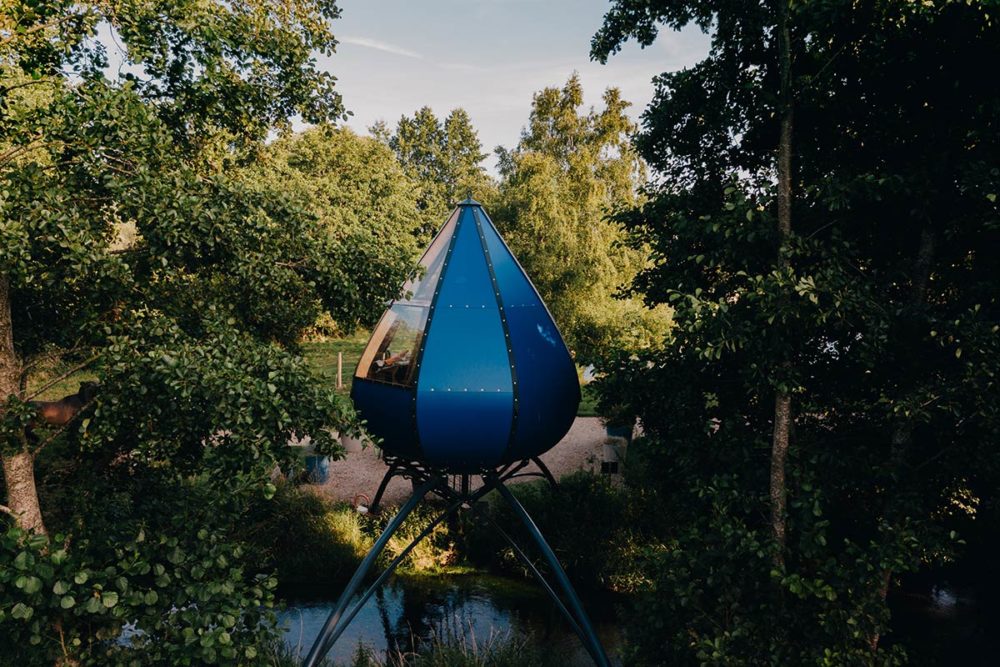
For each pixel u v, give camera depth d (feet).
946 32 21.89
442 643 37.86
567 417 36.11
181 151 26.99
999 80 21.95
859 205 25.20
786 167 24.76
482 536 48.98
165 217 20.53
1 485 26.32
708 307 22.80
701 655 22.98
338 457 23.04
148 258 22.79
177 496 26.22
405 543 48.14
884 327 22.02
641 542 45.68
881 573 23.30
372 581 45.42
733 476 25.99
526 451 34.45
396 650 37.37
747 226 23.90
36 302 26.05
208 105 25.79
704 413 28.71
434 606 42.45
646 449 30.14
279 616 40.52
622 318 69.05
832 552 27.81
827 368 27.76
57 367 27.53
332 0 28.50
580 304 72.13
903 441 24.99
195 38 23.39
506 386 32.53
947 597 40.68
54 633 21.27
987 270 24.47
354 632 39.19
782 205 24.77
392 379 33.78
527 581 45.80
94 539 22.79
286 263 24.66
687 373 28.35
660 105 30.53
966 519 30.48
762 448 27.25
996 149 22.65
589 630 34.09
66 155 21.86
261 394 20.61
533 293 36.58
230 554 23.00
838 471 25.38
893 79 23.97
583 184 79.25
